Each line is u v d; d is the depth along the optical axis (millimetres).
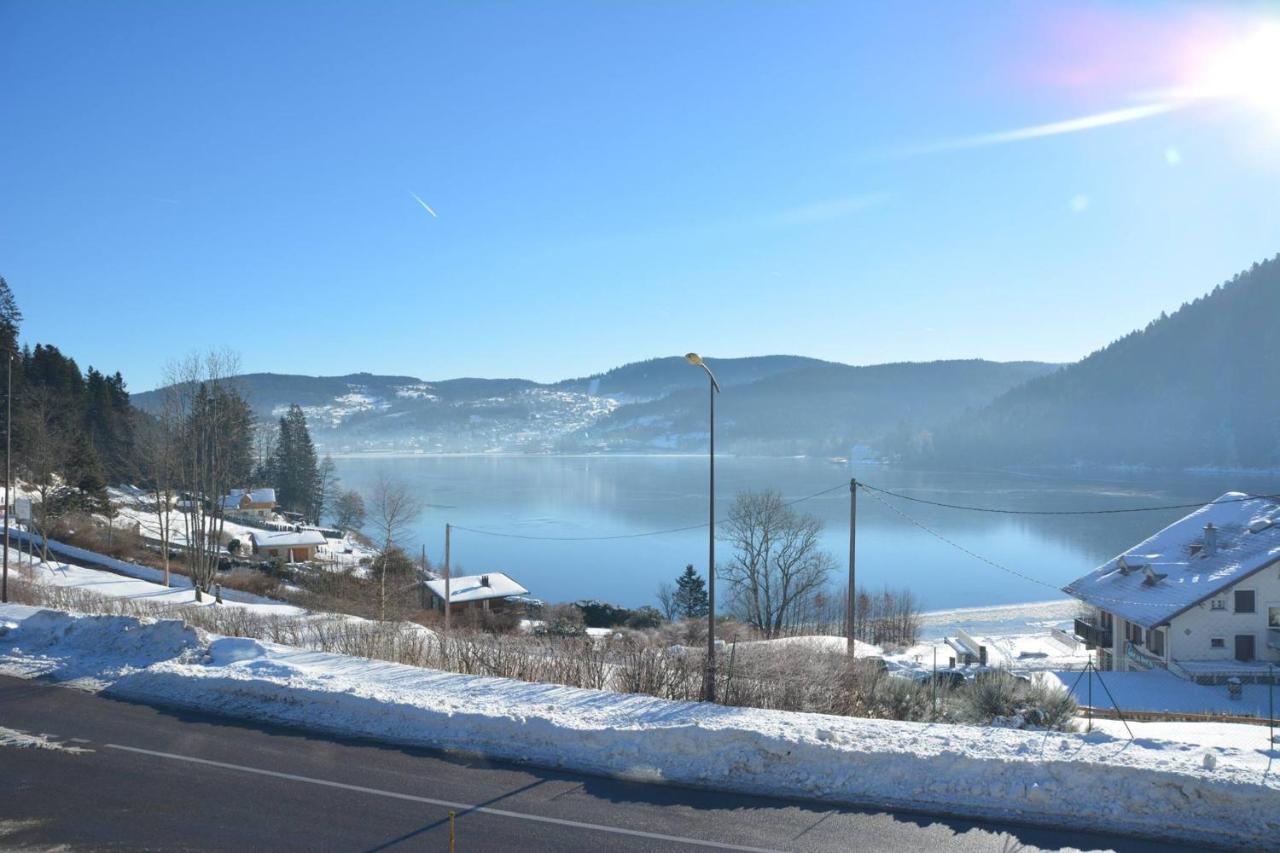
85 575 39719
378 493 95125
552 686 13445
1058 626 49094
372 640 17859
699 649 19984
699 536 87500
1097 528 89625
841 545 81375
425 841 8195
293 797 9219
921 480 144250
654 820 8719
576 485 153375
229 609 25703
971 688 15516
